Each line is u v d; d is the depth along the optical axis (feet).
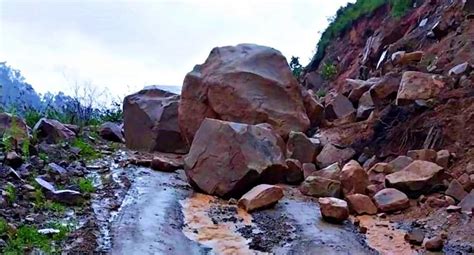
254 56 31.01
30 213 19.16
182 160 30.53
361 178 23.44
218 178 23.88
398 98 29.63
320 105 33.30
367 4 61.82
